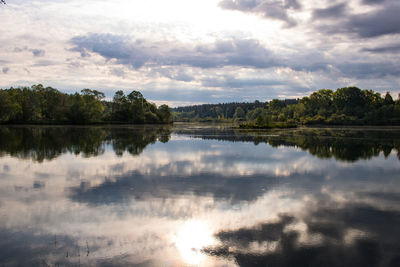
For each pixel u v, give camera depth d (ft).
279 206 40.78
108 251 27.76
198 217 36.32
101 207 39.91
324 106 509.35
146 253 27.45
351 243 29.60
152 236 30.99
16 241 29.76
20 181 54.34
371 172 64.59
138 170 65.10
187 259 26.45
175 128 288.92
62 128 262.26
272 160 79.82
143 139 145.79
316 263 25.88
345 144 125.29
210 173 62.39
